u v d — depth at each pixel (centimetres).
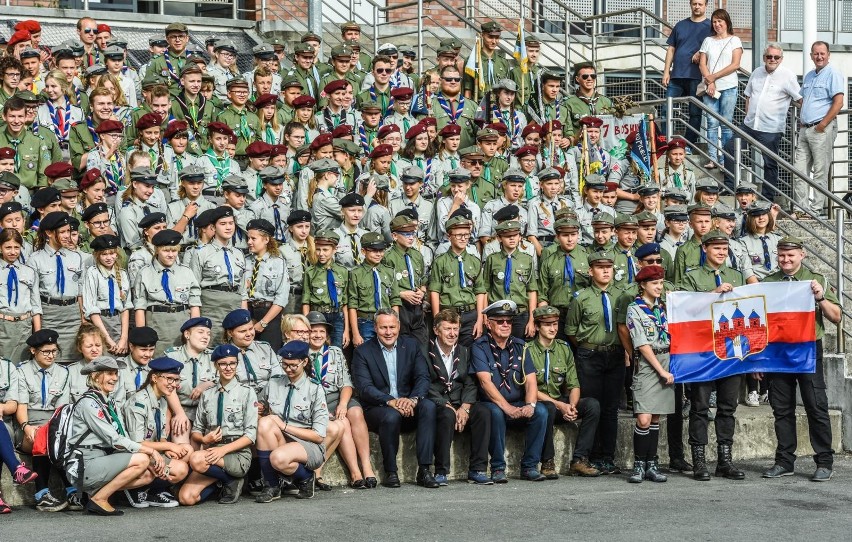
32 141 1525
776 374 1408
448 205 1603
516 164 1734
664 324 1378
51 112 1597
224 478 1231
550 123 1791
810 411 1388
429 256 1570
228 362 1242
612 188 1719
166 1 2195
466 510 1188
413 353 1385
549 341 1424
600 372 1437
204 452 1216
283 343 1343
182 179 1498
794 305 1404
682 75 2062
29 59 1670
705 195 1697
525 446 1403
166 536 1060
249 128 1703
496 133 1702
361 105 1811
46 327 1351
